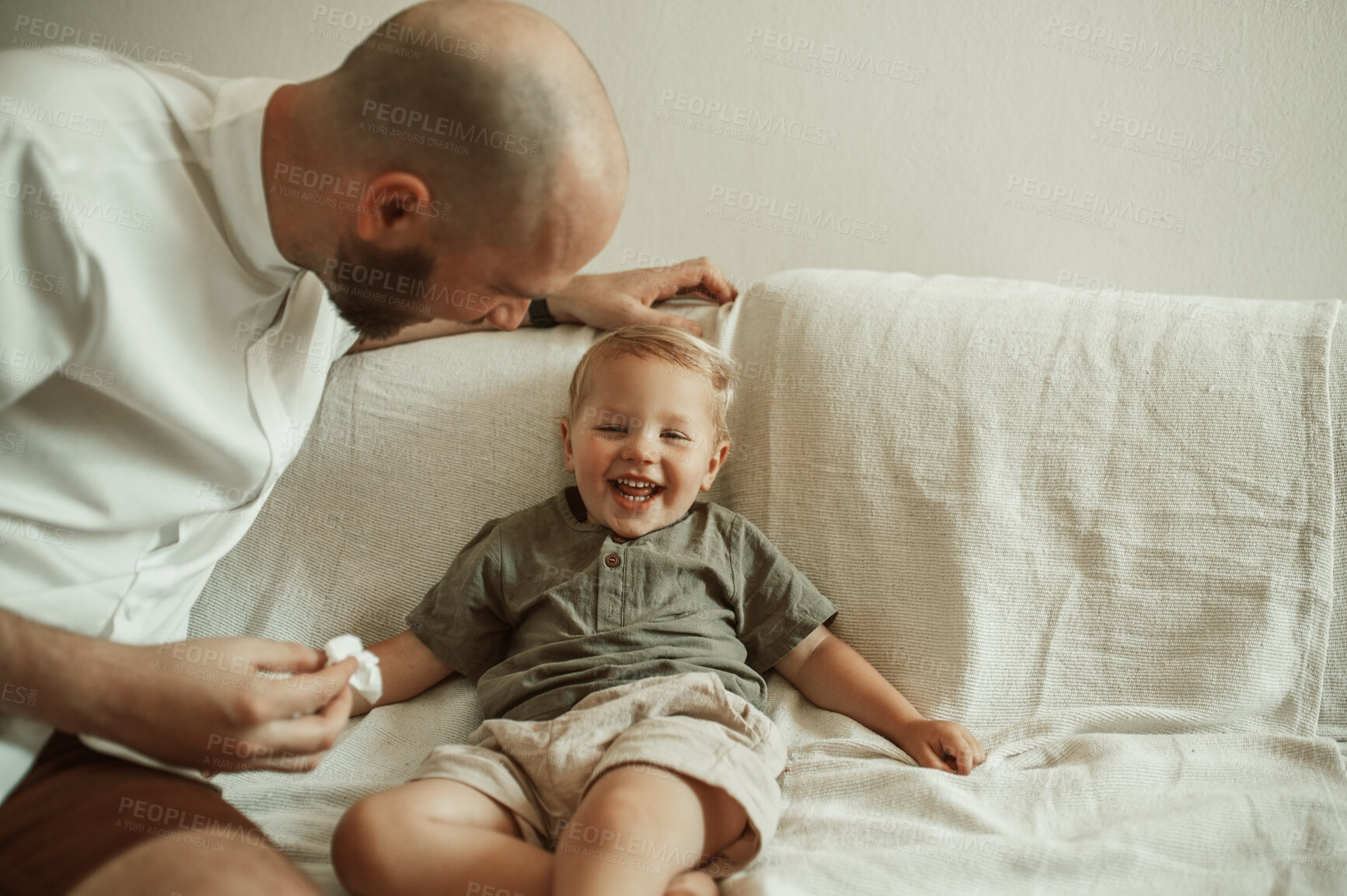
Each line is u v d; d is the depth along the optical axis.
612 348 1.23
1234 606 1.10
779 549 1.24
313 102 0.80
